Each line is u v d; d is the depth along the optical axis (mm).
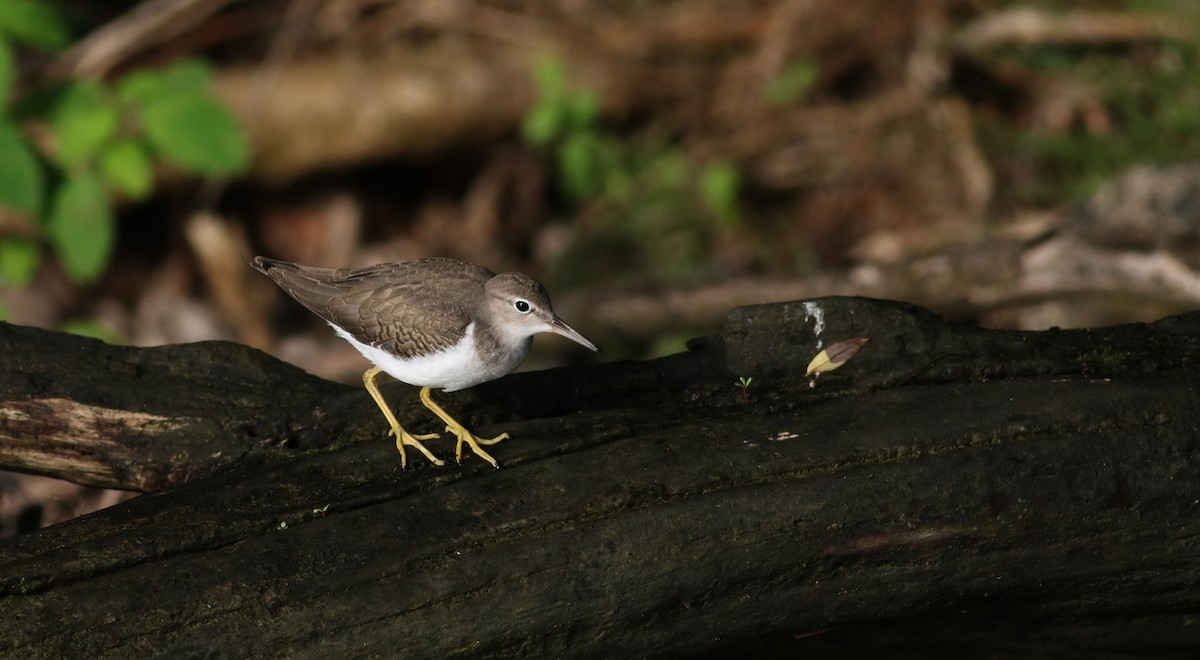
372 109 20625
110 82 20547
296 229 21750
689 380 10938
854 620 10039
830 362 10266
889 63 22453
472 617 8922
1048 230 16734
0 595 8430
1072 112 20969
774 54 22406
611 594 9211
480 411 10812
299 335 20484
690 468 9625
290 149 20578
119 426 10625
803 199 21578
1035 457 9766
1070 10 21812
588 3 23078
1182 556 10055
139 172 17484
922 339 10797
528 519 9234
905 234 20094
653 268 20984
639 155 22344
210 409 10703
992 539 9828
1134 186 16703
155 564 8773
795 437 9922
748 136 22156
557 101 21188
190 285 21312
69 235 17297
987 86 21703
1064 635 10430
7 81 16109
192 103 17156
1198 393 10133
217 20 21359
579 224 22016
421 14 22203
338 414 10609
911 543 9734
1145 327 11211
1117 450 9828
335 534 9047
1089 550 9977
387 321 10602
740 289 18453
